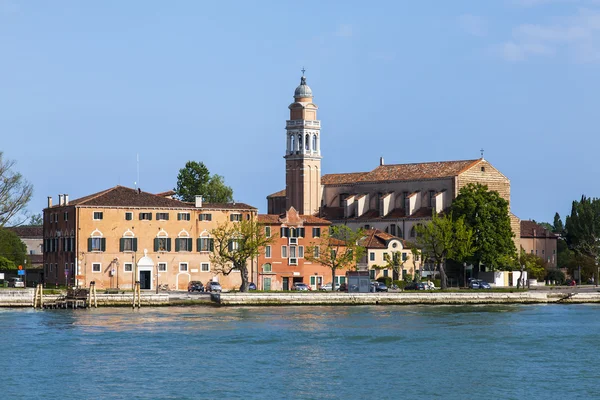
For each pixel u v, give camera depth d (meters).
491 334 148.50
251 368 119.06
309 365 121.19
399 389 109.31
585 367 121.25
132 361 122.50
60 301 184.38
